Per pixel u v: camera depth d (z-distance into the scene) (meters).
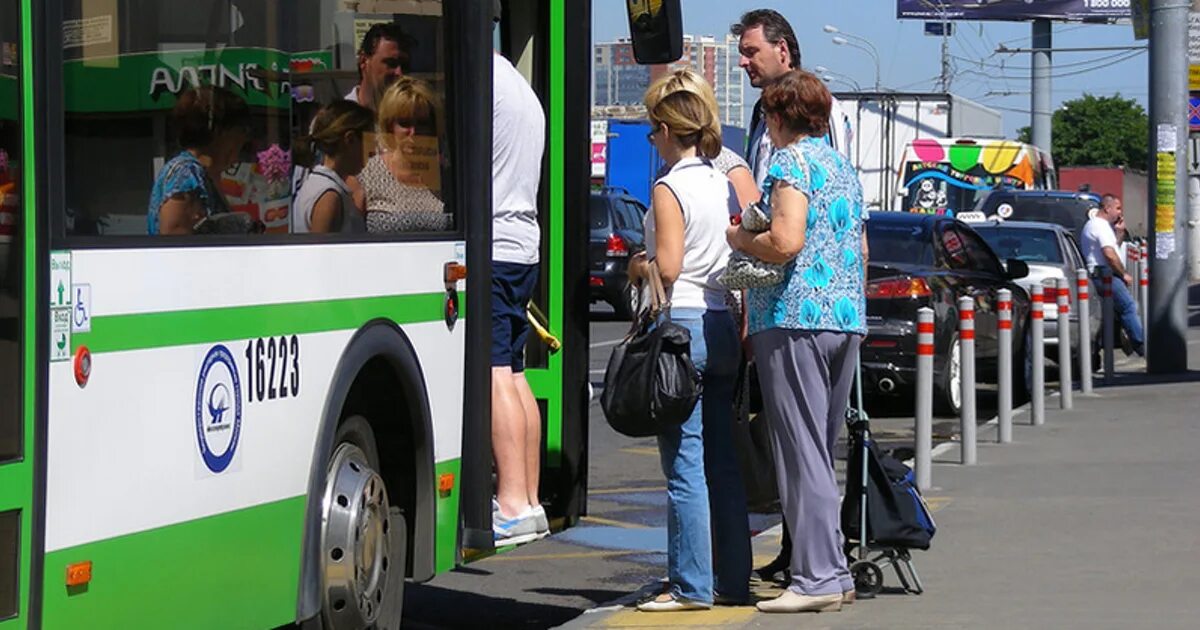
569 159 9.24
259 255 6.32
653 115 8.08
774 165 7.76
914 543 8.51
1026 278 22.27
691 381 7.85
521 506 8.41
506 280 8.34
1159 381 20.81
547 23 9.26
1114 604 8.30
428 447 7.57
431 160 7.70
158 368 5.71
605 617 8.23
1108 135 139.50
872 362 17.53
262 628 6.43
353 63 7.08
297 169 6.64
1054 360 24.05
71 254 5.30
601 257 32.31
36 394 5.12
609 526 12.23
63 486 5.25
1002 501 11.66
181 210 5.89
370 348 7.06
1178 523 10.69
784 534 9.07
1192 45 22.28
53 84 5.25
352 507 6.98
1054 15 77.38
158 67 5.80
